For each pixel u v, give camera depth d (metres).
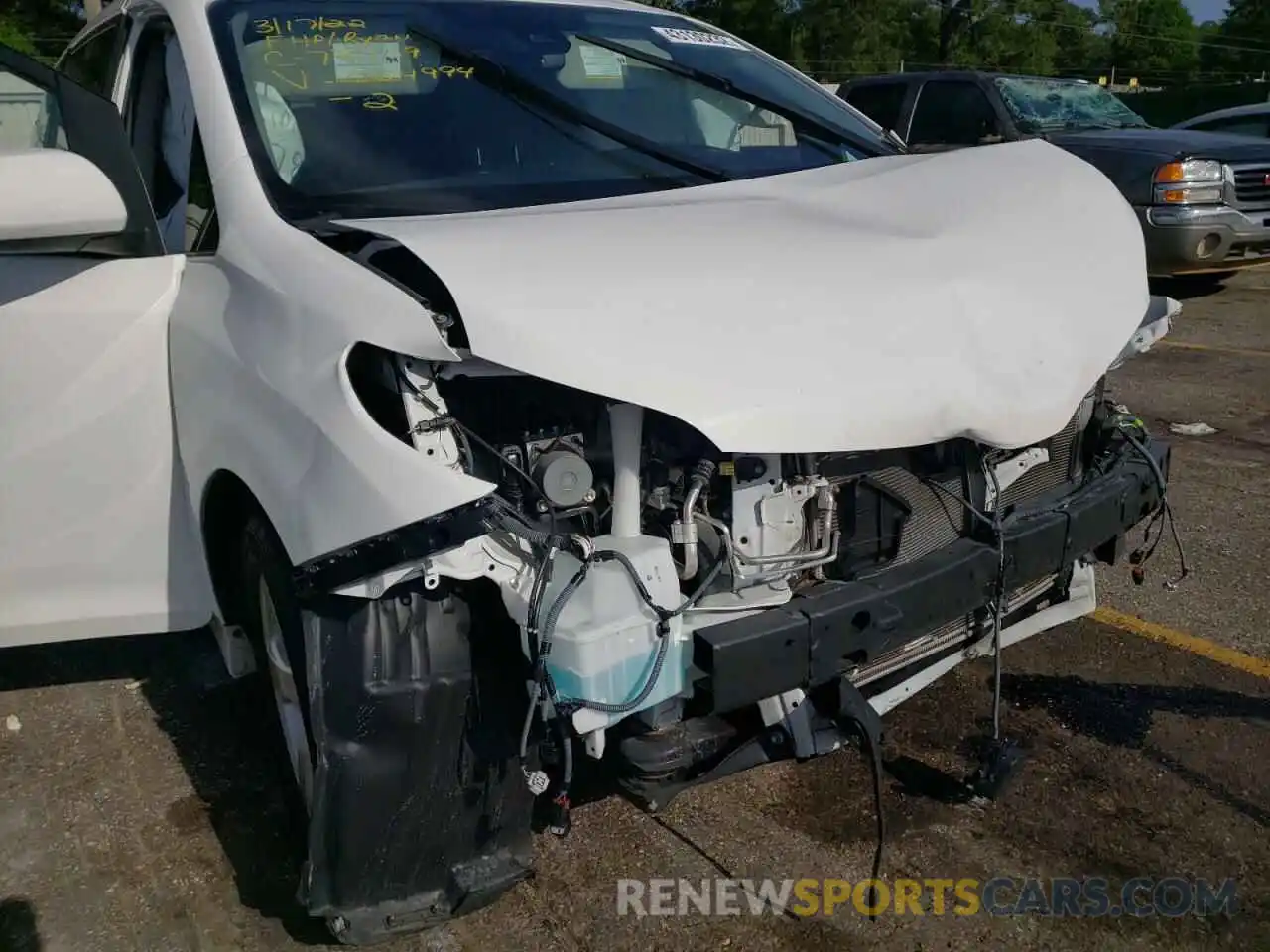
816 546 2.42
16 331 2.85
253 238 2.66
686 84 3.51
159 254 3.03
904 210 2.75
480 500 2.00
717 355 2.12
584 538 2.12
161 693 3.62
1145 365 7.74
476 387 2.28
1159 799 3.00
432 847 2.34
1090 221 2.88
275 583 2.47
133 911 2.66
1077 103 10.12
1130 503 2.97
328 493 2.12
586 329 2.08
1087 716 3.39
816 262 2.40
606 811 3.00
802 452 2.14
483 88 3.17
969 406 2.30
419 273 2.34
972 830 2.90
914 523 2.50
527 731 2.11
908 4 57.66
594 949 2.51
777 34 52.19
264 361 2.41
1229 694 3.51
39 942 2.56
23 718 3.50
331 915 2.33
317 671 2.22
